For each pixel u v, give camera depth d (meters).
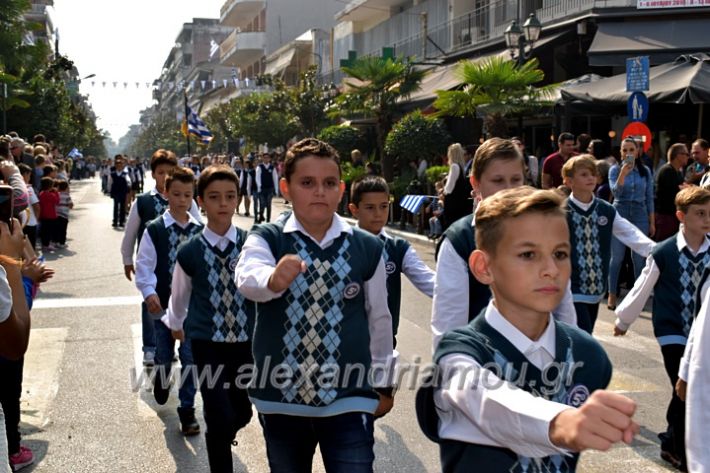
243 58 69.62
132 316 9.20
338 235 3.28
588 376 2.30
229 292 4.47
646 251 5.18
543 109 16.41
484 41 24.33
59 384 6.50
